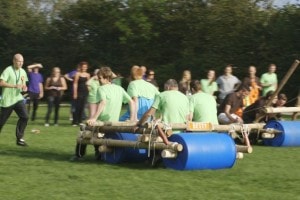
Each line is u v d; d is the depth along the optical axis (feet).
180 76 209.36
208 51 206.90
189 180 52.90
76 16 235.61
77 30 239.30
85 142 63.10
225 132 63.93
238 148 63.72
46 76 243.81
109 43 231.09
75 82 109.29
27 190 48.01
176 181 52.34
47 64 242.58
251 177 55.26
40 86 119.44
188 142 56.90
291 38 189.88
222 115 81.41
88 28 235.40
